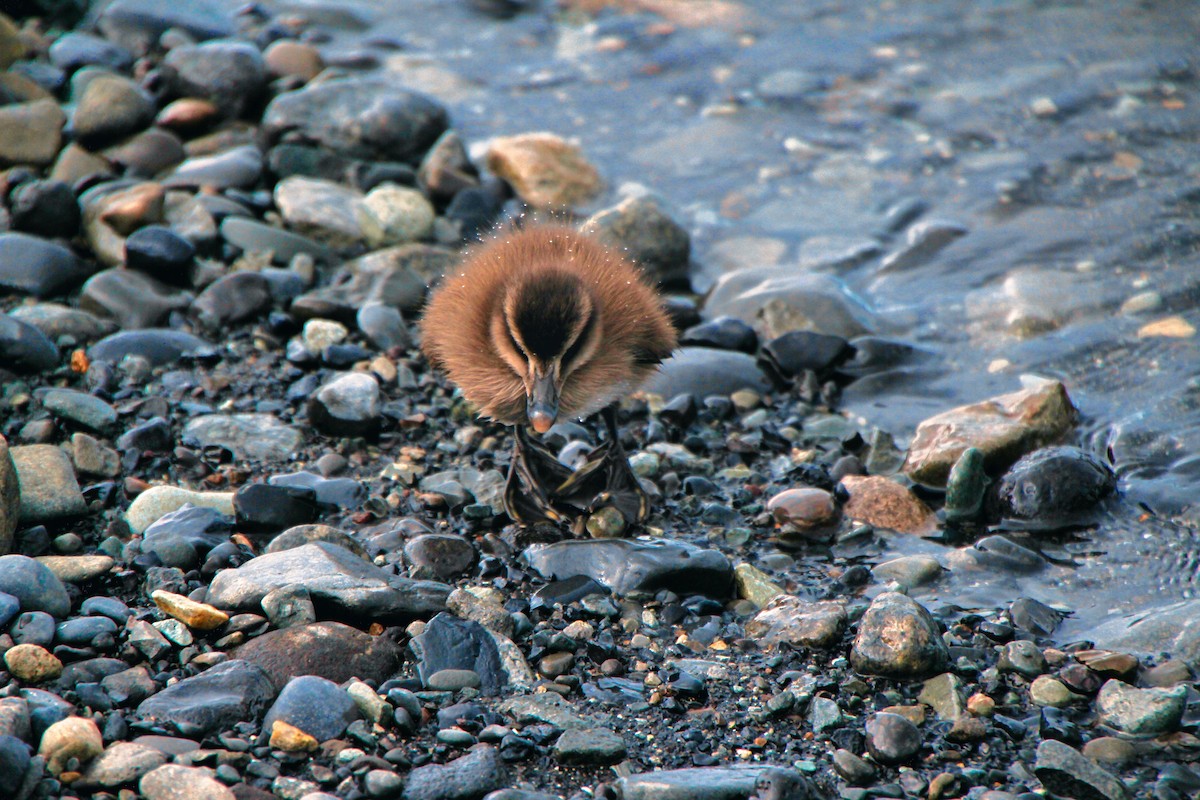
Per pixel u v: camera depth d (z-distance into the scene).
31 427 12.85
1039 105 20.59
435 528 12.09
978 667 9.83
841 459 13.24
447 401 14.45
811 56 22.89
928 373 14.98
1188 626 9.94
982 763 8.75
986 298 16.22
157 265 16.06
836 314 15.80
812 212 18.62
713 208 18.83
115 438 13.26
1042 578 11.22
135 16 23.47
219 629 9.95
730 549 11.87
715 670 9.85
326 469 12.99
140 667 9.41
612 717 9.32
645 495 12.34
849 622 10.44
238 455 13.17
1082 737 8.96
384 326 15.48
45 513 11.48
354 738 8.73
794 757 8.88
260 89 21.08
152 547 10.99
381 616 10.16
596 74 22.83
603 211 17.83
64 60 22.08
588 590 10.90
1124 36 22.56
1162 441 12.95
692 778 8.31
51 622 9.66
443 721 9.02
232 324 15.61
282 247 17.02
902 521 12.22
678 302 16.23
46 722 8.46
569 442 13.68
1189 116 19.80
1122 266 16.36
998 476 12.73
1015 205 18.17
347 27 24.80
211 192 18.19
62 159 18.75
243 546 11.34
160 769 8.09
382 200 17.81
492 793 8.16
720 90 22.02
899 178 19.20
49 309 15.14
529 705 9.23
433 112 20.11
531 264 11.79
